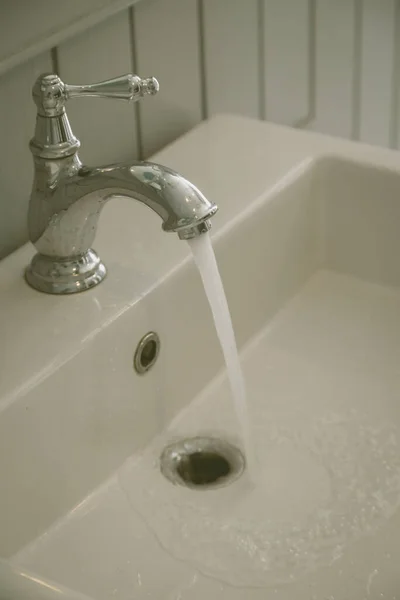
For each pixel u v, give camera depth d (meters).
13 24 0.83
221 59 1.13
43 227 0.79
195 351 0.90
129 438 0.83
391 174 0.98
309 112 1.34
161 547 0.75
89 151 0.99
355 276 1.06
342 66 1.37
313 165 1.02
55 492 0.76
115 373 0.80
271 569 0.73
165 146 1.07
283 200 0.98
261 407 0.90
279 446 0.85
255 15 1.16
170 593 0.71
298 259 1.04
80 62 0.94
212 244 0.87
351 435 0.86
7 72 0.85
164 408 0.87
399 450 0.84
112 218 0.91
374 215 1.02
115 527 0.77
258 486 0.81
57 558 0.74
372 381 0.92
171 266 0.84
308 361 0.95
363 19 1.37
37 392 0.72
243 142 1.05
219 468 0.85
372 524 0.77
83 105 0.96
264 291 0.99
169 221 0.70
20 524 0.73
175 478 0.82
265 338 0.99
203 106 1.13
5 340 0.76
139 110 1.03
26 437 0.72
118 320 0.78
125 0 0.94
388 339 0.97
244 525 0.77
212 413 0.89
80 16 0.90
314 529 0.77
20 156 0.89
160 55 1.04
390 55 1.48
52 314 0.79
